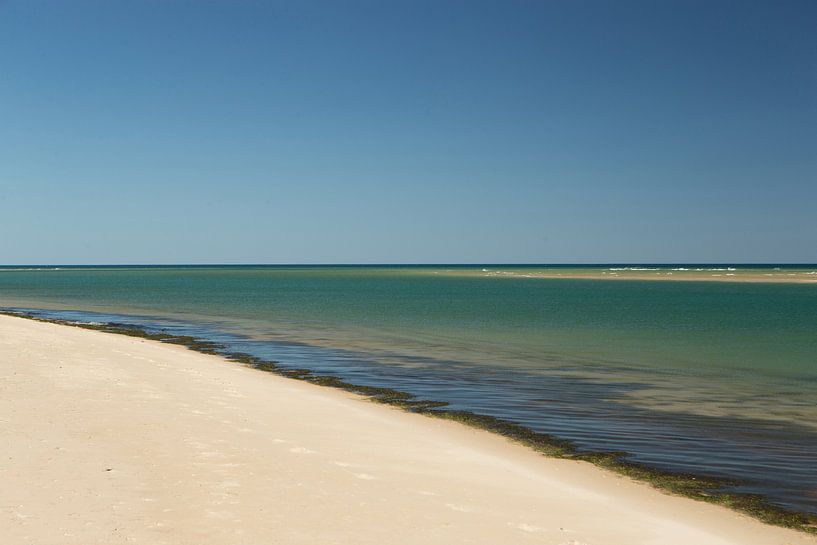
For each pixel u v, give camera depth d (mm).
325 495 10070
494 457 14047
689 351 33125
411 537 8633
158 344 34500
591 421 18312
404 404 20234
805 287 111250
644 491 12375
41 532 7871
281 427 14852
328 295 91438
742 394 22391
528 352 32656
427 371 26812
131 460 11086
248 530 8406
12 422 13039
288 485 10398
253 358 30062
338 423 16031
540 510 10359
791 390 23047
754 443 16109
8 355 22750
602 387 23484
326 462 12031
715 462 14477
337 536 8461
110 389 17719
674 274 191750
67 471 10227
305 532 8508
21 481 9602
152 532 8125
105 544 7664
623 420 18453
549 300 77938
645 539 9430
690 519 10859
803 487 12812
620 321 49719
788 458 14828
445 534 8859
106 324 46531
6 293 98438
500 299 80125
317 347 34438
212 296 89312
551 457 14594
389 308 64688
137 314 57094
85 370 20734
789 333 41375
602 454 14953
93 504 8906
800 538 10211
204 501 9367
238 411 16266
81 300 79625
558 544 8883
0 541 7539
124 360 24141
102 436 12516
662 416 18969
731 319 51562
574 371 26984
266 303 73062
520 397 21594
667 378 25375
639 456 14867
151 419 14312
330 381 24094
